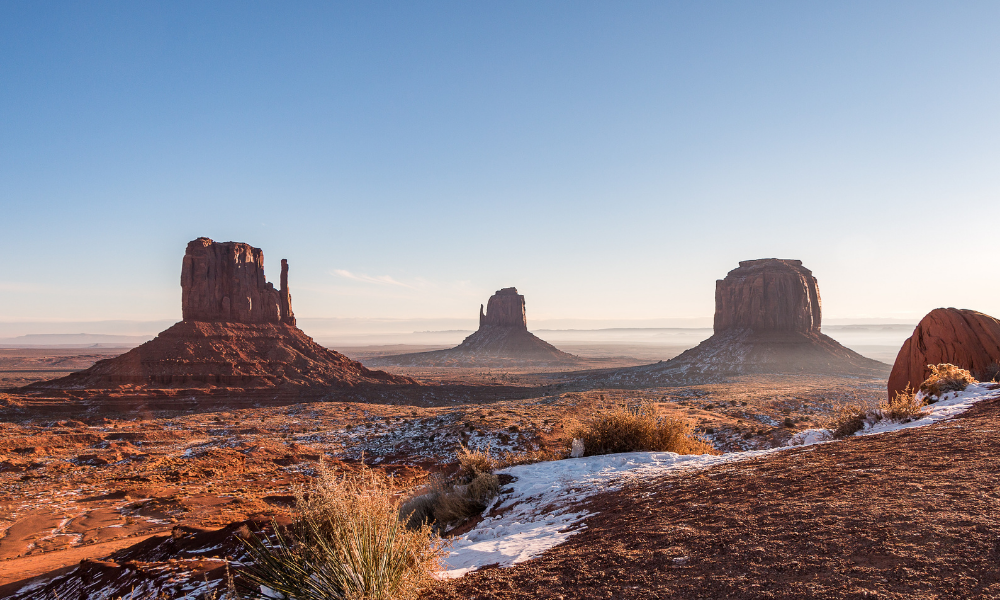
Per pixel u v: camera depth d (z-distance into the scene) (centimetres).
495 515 1021
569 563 483
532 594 412
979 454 648
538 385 15962
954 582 309
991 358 1981
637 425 1414
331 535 463
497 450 4428
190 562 814
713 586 367
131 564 829
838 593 322
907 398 1316
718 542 461
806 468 731
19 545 2470
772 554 408
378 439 5778
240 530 937
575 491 984
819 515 487
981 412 1071
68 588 838
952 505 453
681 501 674
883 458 713
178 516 2895
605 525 637
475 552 642
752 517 523
